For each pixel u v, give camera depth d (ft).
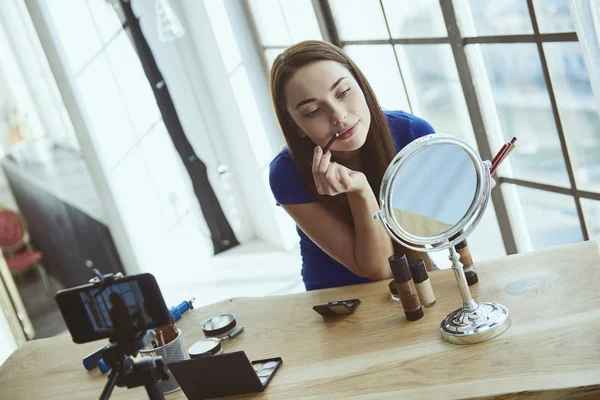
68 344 6.79
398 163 4.64
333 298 5.93
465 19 8.80
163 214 15.85
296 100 5.67
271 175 6.41
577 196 8.23
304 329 5.60
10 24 14.28
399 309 5.40
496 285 5.27
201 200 16.10
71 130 14.88
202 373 4.91
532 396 4.01
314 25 12.07
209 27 14.28
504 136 9.02
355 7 10.94
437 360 4.59
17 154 14.55
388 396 4.39
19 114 14.51
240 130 14.93
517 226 9.41
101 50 14.94
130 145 15.42
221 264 15.81
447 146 4.71
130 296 4.40
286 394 4.77
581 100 7.64
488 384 4.18
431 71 9.75
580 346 4.26
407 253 6.08
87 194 15.15
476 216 4.88
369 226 5.88
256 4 13.61
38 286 14.82
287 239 15.28
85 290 4.46
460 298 5.24
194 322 6.36
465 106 9.35
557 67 7.77
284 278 14.17
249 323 5.99
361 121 5.70
